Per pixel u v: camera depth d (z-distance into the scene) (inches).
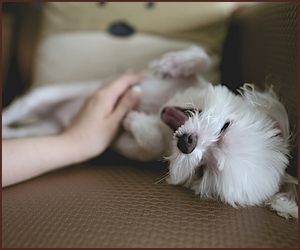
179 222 18.4
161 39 53.6
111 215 19.0
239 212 20.6
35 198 21.7
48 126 47.8
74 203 20.8
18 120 50.9
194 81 36.9
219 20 50.4
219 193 23.8
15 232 17.2
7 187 23.8
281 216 20.6
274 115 24.9
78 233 17.0
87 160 31.2
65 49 56.7
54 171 28.0
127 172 28.1
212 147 24.5
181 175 25.3
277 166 23.1
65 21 58.6
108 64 55.5
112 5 56.6
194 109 27.2
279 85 26.6
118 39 55.3
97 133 29.3
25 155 24.4
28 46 67.6
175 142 25.7
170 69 35.8
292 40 24.0
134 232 17.1
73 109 49.3
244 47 39.4
